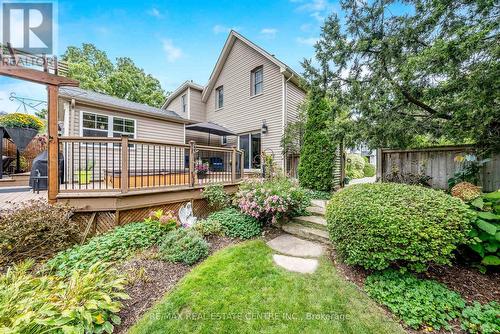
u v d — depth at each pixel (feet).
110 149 24.26
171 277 8.23
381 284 7.14
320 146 21.52
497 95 8.30
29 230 9.08
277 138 27.30
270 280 7.74
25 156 25.68
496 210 7.63
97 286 6.23
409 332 5.57
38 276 8.18
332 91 14.82
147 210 13.82
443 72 9.48
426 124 11.84
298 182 23.11
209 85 37.14
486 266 7.72
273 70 27.84
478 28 8.16
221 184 17.39
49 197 11.55
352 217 7.69
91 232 11.93
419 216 6.95
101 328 5.44
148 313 6.33
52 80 11.78
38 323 4.68
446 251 6.63
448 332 5.51
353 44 13.04
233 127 33.47
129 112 25.59
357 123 13.69
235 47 32.96
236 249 10.13
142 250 10.16
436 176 12.95
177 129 30.78
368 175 48.03
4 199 14.62
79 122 22.15
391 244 7.02
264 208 12.52
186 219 13.10
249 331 5.67
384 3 11.94
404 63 10.87
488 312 5.81
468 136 10.19
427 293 6.58
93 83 55.16
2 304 5.32
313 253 9.85
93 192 12.21
